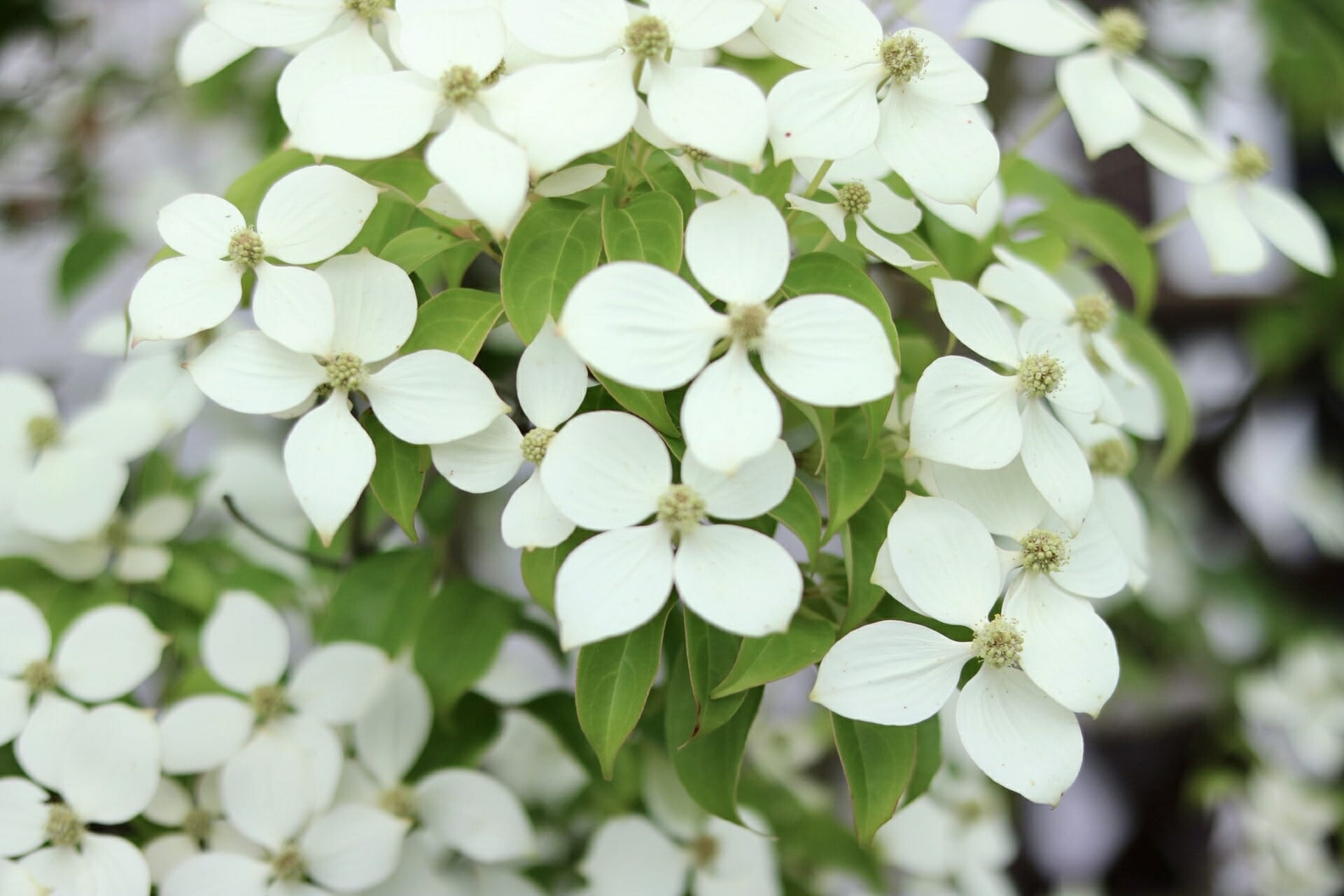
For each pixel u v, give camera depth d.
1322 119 1.37
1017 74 1.29
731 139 0.94
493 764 1.10
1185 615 1.38
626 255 0.94
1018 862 1.54
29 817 0.99
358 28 0.98
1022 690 0.95
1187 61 1.32
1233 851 1.50
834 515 0.94
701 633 0.95
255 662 1.04
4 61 1.48
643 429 0.94
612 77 0.94
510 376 1.09
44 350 1.57
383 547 1.14
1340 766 1.46
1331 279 1.37
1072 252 1.12
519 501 0.95
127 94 1.43
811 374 0.93
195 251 0.96
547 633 1.06
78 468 1.06
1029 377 0.96
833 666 0.93
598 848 1.09
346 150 0.94
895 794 0.94
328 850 1.02
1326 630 1.47
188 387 1.08
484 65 0.95
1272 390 1.45
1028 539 0.96
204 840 1.03
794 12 0.97
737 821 0.96
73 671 1.02
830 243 1.00
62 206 1.41
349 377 0.95
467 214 0.97
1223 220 1.06
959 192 0.96
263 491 1.18
